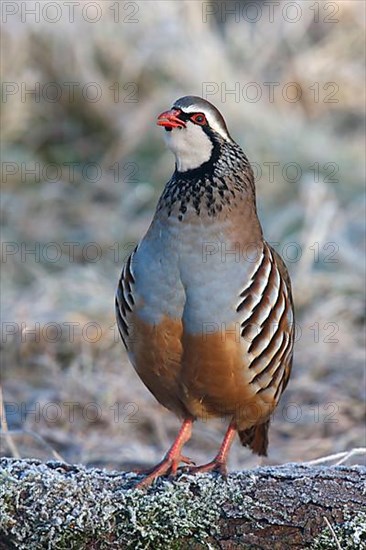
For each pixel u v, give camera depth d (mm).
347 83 18672
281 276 7598
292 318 7781
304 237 13805
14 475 6648
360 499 6445
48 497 6504
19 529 6473
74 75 16719
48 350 12328
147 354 7422
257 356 7348
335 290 13141
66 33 16625
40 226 14977
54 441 10992
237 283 7203
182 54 17000
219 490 6496
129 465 10453
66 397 11656
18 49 16531
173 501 6449
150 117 16500
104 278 13578
